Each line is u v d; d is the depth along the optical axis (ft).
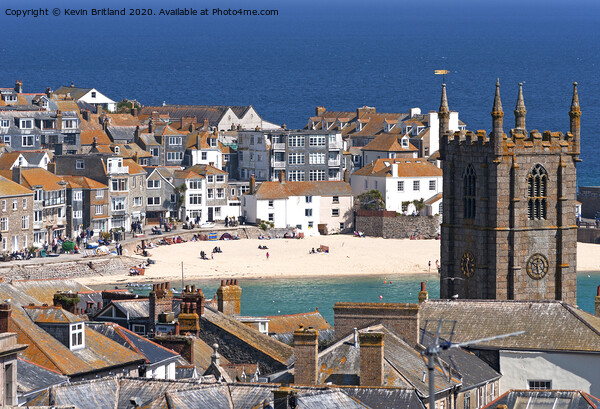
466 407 568.00
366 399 481.87
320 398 450.30
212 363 587.27
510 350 614.75
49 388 462.60
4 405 425.69
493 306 643.45
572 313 630.74
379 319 586.45
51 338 546.26
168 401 442.91
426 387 531.09
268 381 557.74
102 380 463.83
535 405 484.74
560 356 611.88
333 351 533.14
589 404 481.87
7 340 433.07
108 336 577.43
